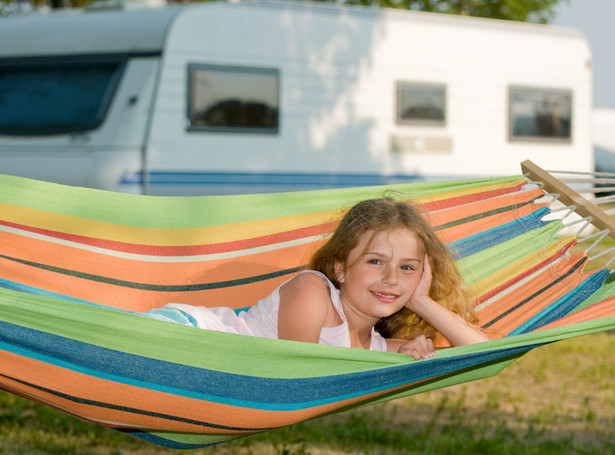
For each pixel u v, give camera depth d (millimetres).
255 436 5875
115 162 8344
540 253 4199
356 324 3514
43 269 3938
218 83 8781
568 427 6473
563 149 11172
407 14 10023
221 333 2824
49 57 8930
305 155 9359
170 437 3371
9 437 5465
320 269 3533
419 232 3395
